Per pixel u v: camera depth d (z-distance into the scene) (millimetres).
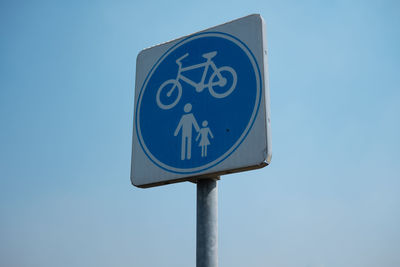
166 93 4891
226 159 4230
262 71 4355
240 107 4344
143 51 5312
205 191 4410
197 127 4516
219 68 4637
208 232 4254
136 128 4961
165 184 4664
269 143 4117
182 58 4949
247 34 4605
